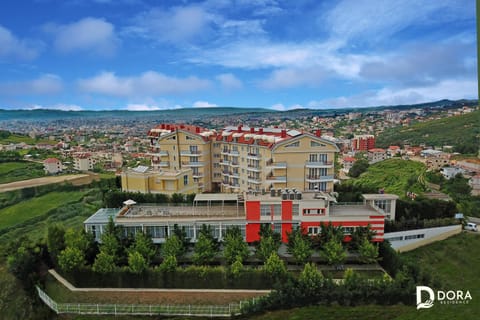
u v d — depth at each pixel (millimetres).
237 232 43156
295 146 62438
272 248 40938
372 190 61031
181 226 45219
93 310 35406
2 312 38094
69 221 73438
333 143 62312
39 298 38281
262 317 33750
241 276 38031
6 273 43594
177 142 76000
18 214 81625
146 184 60500
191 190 66625
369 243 41344
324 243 42562
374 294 33781
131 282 39125
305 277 35062
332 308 33719
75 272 39562
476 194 80188
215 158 80312
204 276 38500
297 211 44625
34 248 45000
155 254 43125
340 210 47250
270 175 63719
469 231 52344
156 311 34906
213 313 34500
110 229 43625
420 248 49062
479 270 40250
